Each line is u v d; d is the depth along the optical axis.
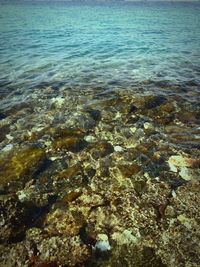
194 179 1.90
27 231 1.51
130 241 1.46
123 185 1.85
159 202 1.69
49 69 4.71
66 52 6.19
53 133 2.52
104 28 11.33
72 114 2.94
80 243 1.42
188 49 6.62
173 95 3.41
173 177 1.92
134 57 5.65
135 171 1.98
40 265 1.32
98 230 1.52
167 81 3.98
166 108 3.04
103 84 3.87
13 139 2.46
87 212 1.64
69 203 1.71
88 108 3.08
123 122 2.75
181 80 4.04
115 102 3.20
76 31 10.14
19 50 6.41
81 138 2.45
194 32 10.22
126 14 22.98
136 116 2.87
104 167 2.04
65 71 4.57
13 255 1.36
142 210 1.64
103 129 2.62
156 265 1.33
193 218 1.57
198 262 1.33
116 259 1.37
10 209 1.59
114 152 2.22
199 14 23.48
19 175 1.93
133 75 4.29
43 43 7.41
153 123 2.72
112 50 6.44
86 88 3.71
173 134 2.51
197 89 3.66
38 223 1.57
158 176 1.93
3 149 2.28
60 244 1.41
